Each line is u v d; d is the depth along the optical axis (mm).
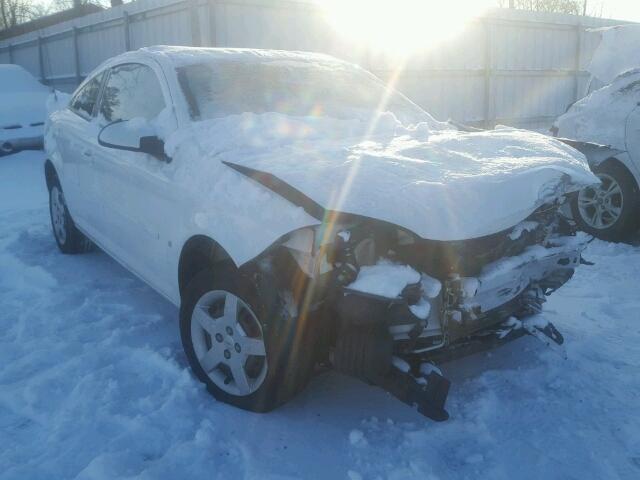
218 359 3203
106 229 4539
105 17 14406
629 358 3693
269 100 4062
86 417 3109
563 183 3152
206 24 11148
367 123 4086
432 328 2793
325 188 2775
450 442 2916
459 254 2742
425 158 3234
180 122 3678
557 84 16969
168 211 3504
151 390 3355
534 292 3234
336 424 3061
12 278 5188
